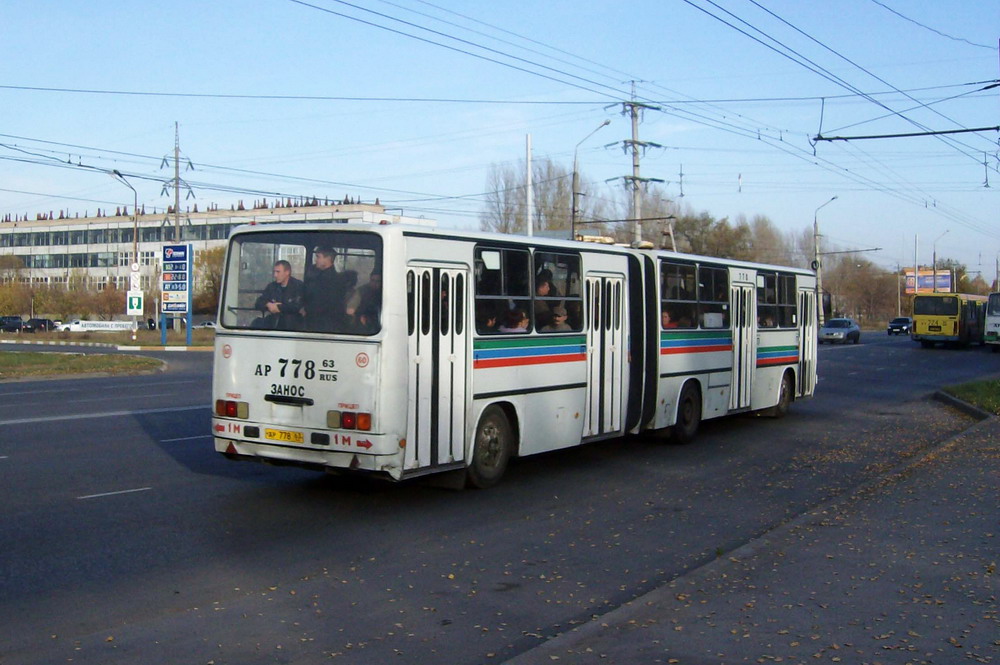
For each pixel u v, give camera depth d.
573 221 39.09
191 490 10.51
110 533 8.52
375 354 9.19
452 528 9.06
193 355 42.69
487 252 10.59
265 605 6.60
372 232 9.38
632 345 13.59
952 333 53.66
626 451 14.48
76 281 95.94
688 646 5.64
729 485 11.65
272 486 10.86
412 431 9.48
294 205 93.56
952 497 10.21
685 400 15.06
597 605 6.72
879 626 6.00
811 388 20.30
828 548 8.00
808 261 89.12
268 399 9.75
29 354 39.56
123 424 16.02
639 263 13.67
